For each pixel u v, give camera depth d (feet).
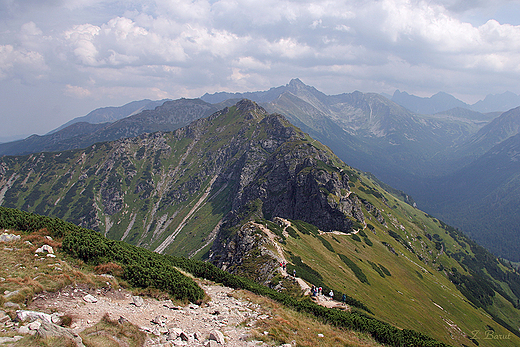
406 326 245.04
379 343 107.45
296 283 197.88
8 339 50.19
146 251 141.69
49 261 88.69
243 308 102.17
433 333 278.26
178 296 96.27
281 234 323.78
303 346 79.87
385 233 632.38
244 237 307.58
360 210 615.57
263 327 85.20
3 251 87.51
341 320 116.47
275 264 231.30
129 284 94.07
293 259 264.31
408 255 572.10
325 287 220.02
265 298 121.80
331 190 625.82
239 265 257.14
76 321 65.05
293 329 91.35
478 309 517.96
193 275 138.82
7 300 64.08
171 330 69.97
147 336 66.18
